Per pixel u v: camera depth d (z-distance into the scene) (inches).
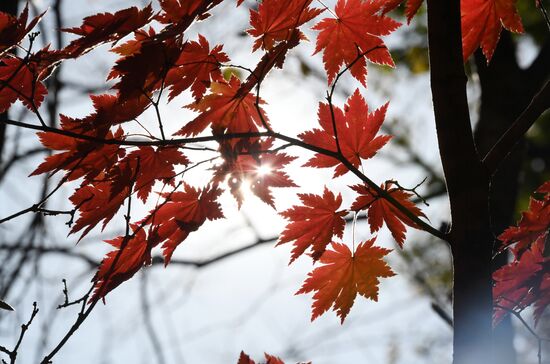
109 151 39.7
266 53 39.4
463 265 35.5
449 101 36.4
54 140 39.3
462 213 35.9
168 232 40.9
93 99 38.9
